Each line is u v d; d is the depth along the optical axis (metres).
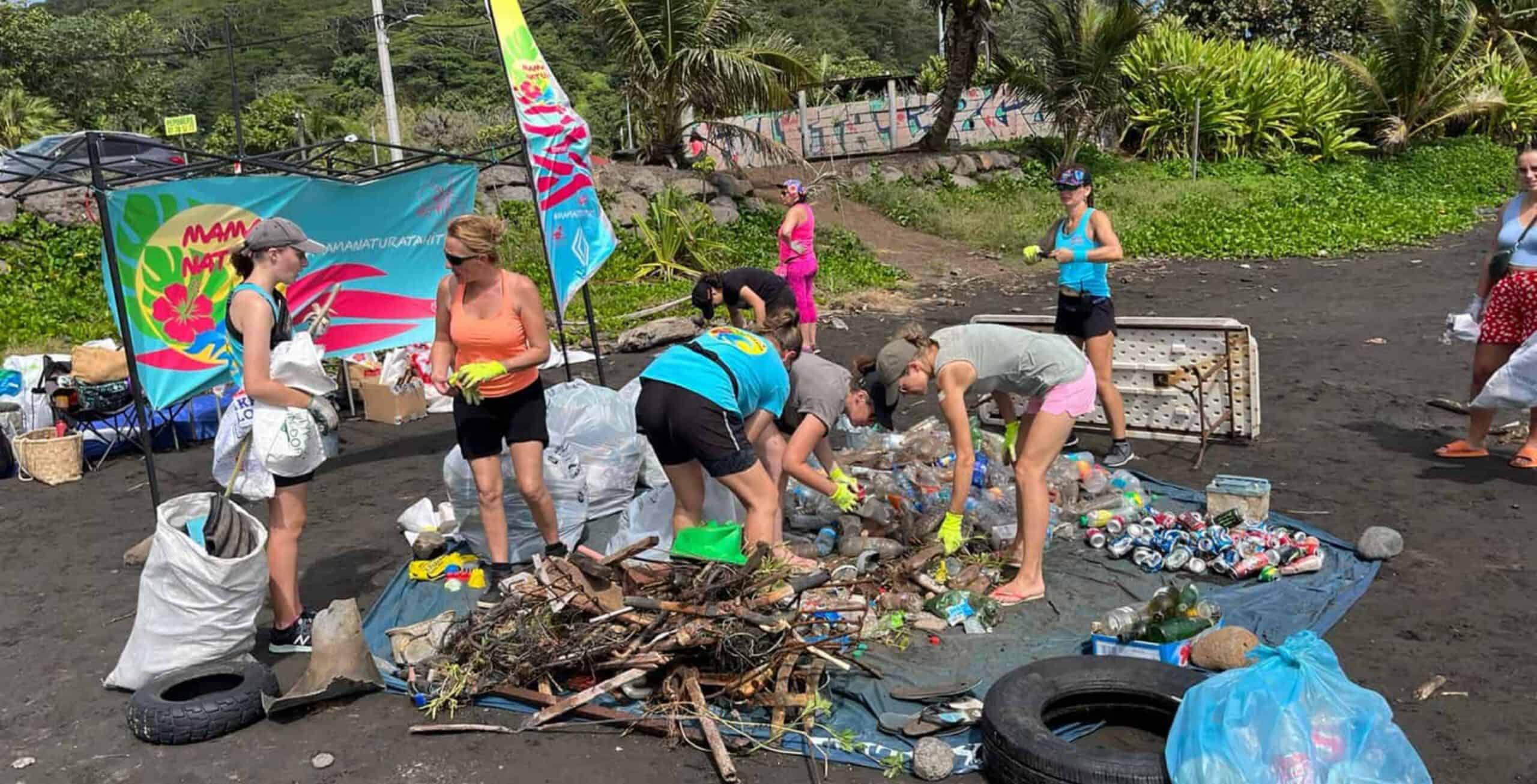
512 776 3.85
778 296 6.01
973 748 3.85
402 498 7.16
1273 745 3.19
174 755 4.06
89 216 14.62
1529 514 5.99
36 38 38.38
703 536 4.76
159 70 45.25
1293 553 5.32
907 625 4.83
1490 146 27.33
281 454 4.57
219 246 7.15
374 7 25.64
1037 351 4.92
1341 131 26.31
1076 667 4.02
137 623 4.53
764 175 20.66
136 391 6.12
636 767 3.89
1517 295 6.70
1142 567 5.39
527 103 7.74
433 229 8.41
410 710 4.32
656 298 14.06
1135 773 3.38
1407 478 6.69
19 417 8.43
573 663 4.23
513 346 5.03
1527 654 4.46
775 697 4.11
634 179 17.59
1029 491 5.02
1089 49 21.84
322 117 34.19
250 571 4.45
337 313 8.05
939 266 16.77
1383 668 4.39
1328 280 14.78
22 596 5.70
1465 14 26.81
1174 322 7.36
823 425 4.98
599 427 6.35
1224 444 7.53
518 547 5.79
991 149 23.47
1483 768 3.70
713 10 18.56
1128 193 21.22
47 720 4.36
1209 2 31.59
